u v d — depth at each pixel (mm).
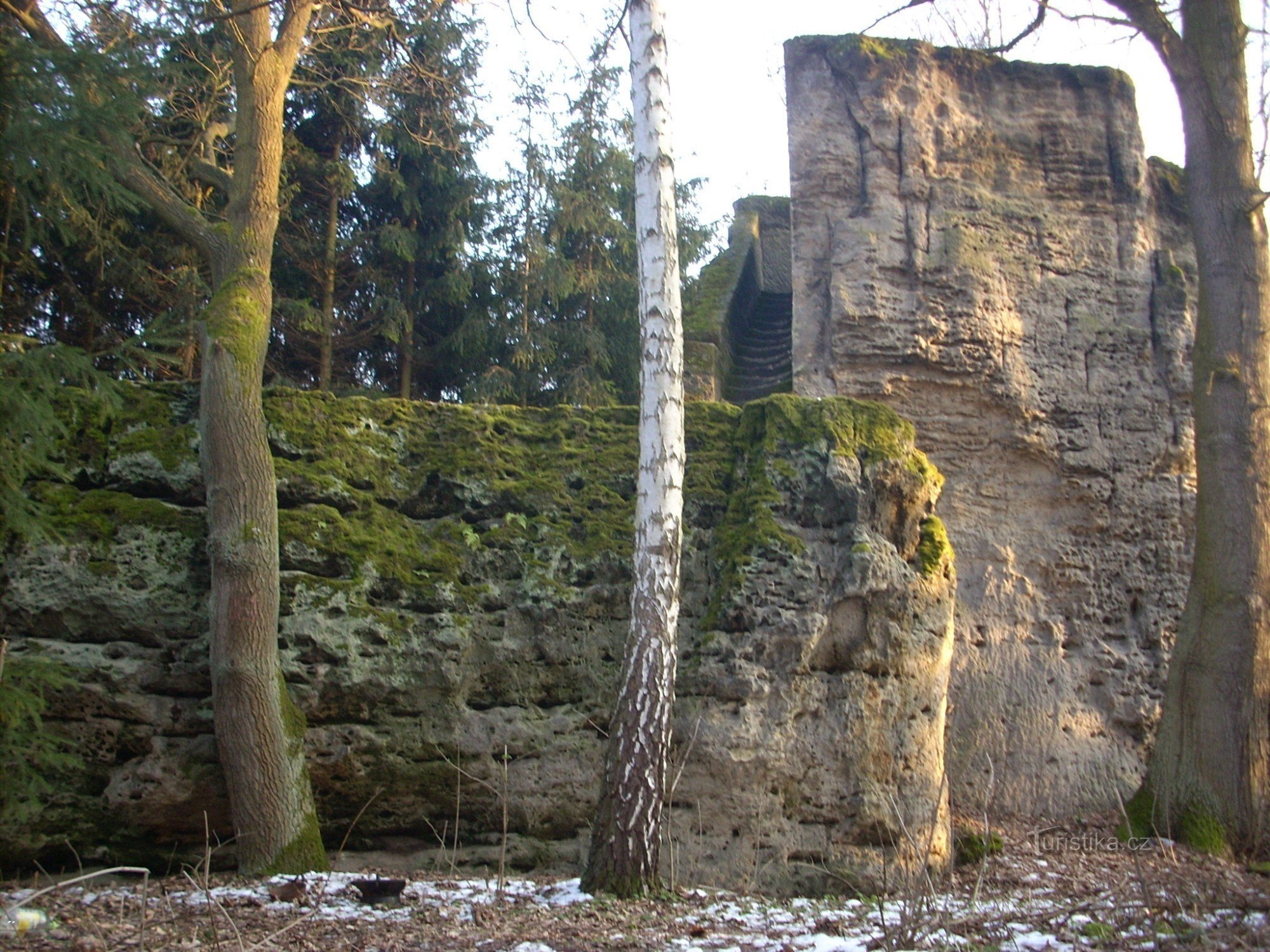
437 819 8727
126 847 8250
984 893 7996
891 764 8773
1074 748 11133
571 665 9000
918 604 9039
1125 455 11875
